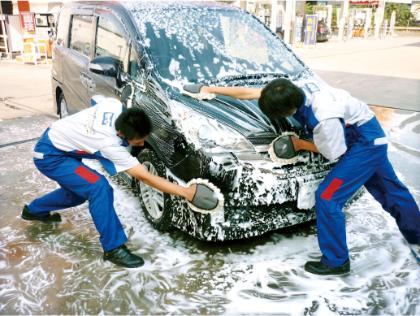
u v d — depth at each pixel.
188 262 2.72
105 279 2.56
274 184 2.57
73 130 2.53
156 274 2.60
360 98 7.50
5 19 12.60
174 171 2.72
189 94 2.95
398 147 5.02
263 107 2.32
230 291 2.45
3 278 2.57
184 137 2.64
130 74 3.37
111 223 2.61
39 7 13.04
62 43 5.05
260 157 2.60
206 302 2.36
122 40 3.53
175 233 3.06
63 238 3.04
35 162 2.66
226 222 2.55
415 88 8.41
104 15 3.94
